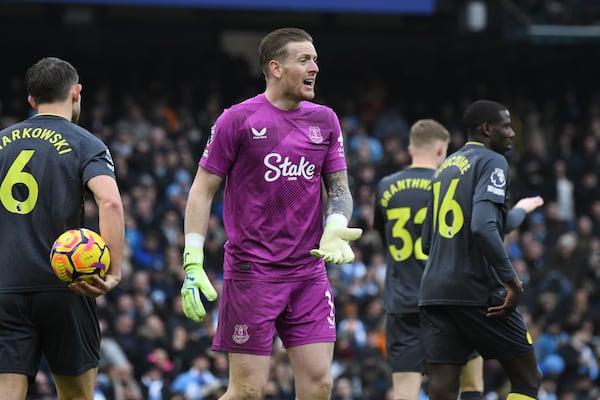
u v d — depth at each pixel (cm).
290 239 1659
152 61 6059
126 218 4194
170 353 3612
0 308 1549
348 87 6431
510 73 6612
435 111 6362
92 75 5881
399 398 2191
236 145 1648
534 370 1839
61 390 1606
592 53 6681
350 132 5391
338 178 1698
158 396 3497
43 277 1548
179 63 6003
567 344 4134
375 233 4450
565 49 6681
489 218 1750
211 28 6444
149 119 5178
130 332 3638
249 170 1652
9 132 1585
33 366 1568
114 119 5338
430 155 2219
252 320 1647
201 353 3566
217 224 4403
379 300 4031
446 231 1836
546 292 4453
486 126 1864
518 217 1997
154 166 4597
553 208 5003
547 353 4122
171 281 3969
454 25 6519
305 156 1659
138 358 3566
